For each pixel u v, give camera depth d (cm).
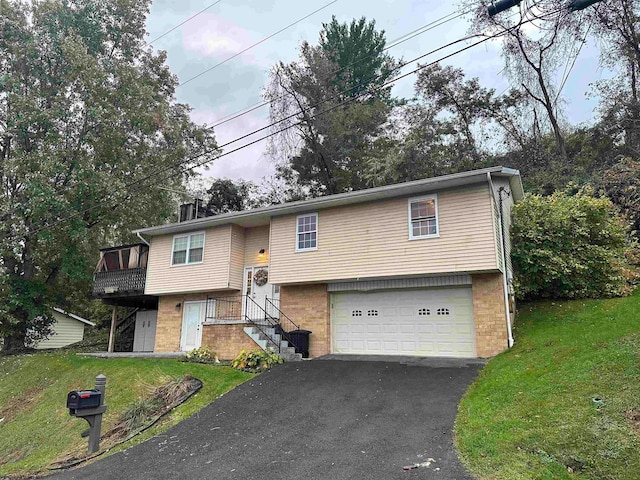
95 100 2030
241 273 1686
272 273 1495
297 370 1134
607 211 1369
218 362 1321
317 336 1428
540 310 1245
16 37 2048
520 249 1341
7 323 2067
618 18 2048
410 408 773
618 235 1354
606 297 1241
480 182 1194
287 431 741
